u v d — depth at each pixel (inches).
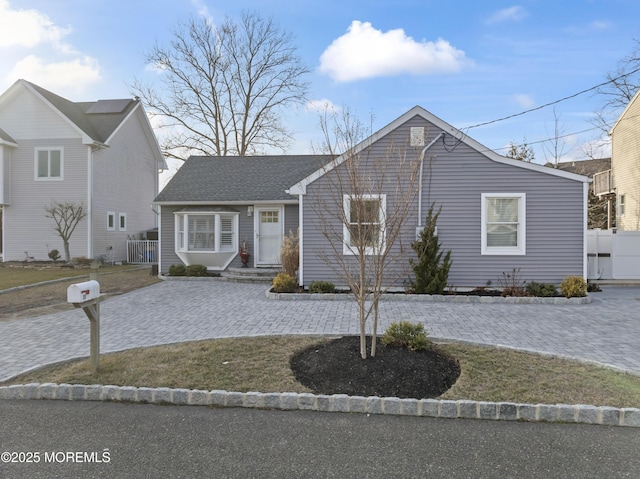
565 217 402.9
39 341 248.2
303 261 422.9
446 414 153.9
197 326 281.1
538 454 126.8
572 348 223.5
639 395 161.3
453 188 409.7
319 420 151.2
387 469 118.2
